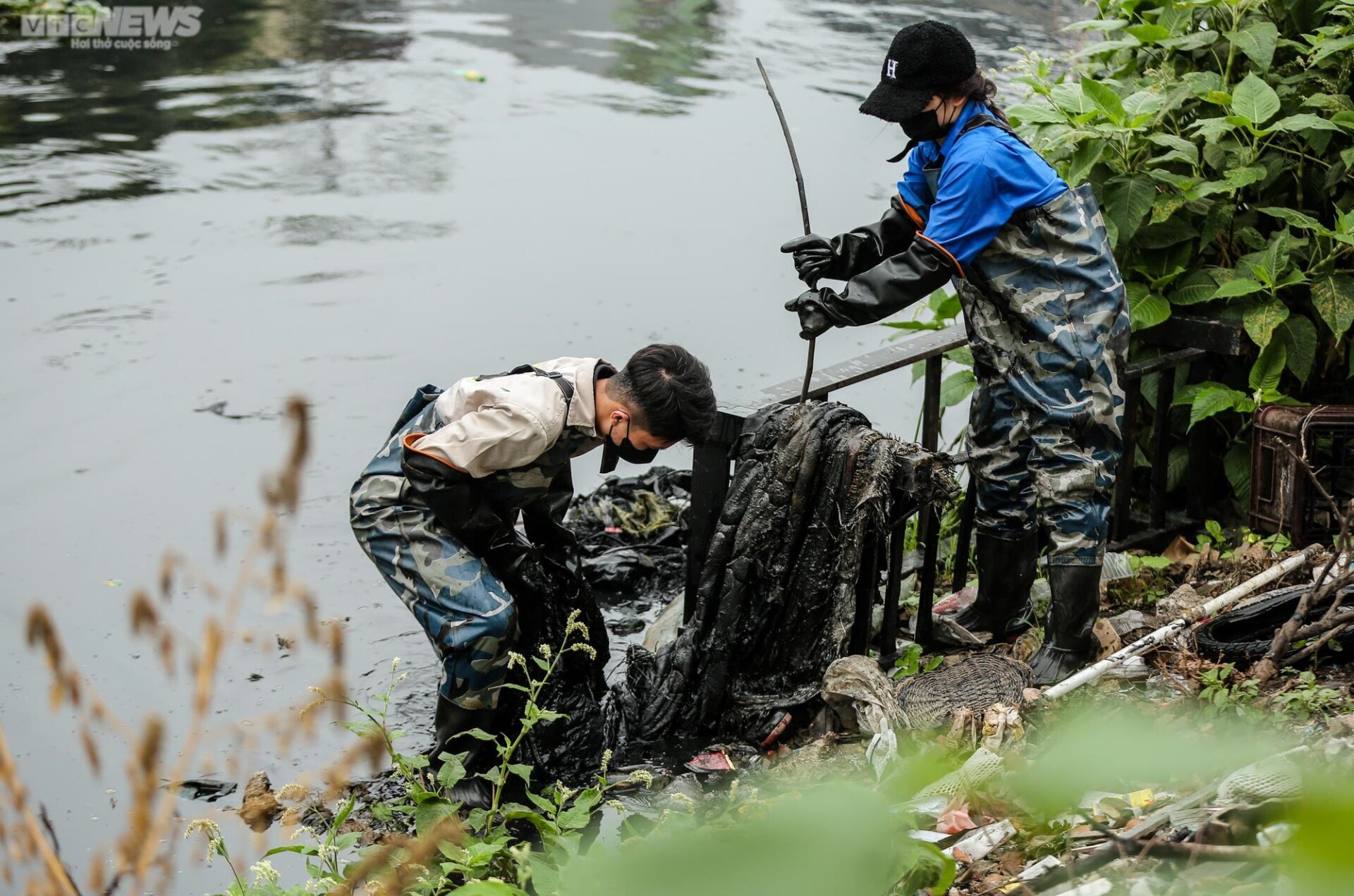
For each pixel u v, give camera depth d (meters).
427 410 3.79
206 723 4.25
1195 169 5.09
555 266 8.87
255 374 7.21
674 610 4.84
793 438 4.01
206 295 8.25
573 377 3.64
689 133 11.79
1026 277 3.83
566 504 4.10
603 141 11.59
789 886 0.80
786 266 8.96
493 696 3.74
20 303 8.02
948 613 4.74
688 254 9.14
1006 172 3.72
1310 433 4.54
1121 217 4.91
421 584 3.72
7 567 5.26
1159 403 5.04
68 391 6.92
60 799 3.87
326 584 5.21
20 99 12.52
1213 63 5.49
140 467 6.17
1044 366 3.88
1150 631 4.25
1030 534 4.41
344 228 9.48
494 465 3.58
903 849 1.50
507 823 3.68
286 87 13.22
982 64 12.67
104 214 9.61
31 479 6.02
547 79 13.62
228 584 5.15
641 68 14.02
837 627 4.00
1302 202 5.21
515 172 10.77
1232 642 3.88
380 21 16.22
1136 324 4.94
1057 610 4.04
